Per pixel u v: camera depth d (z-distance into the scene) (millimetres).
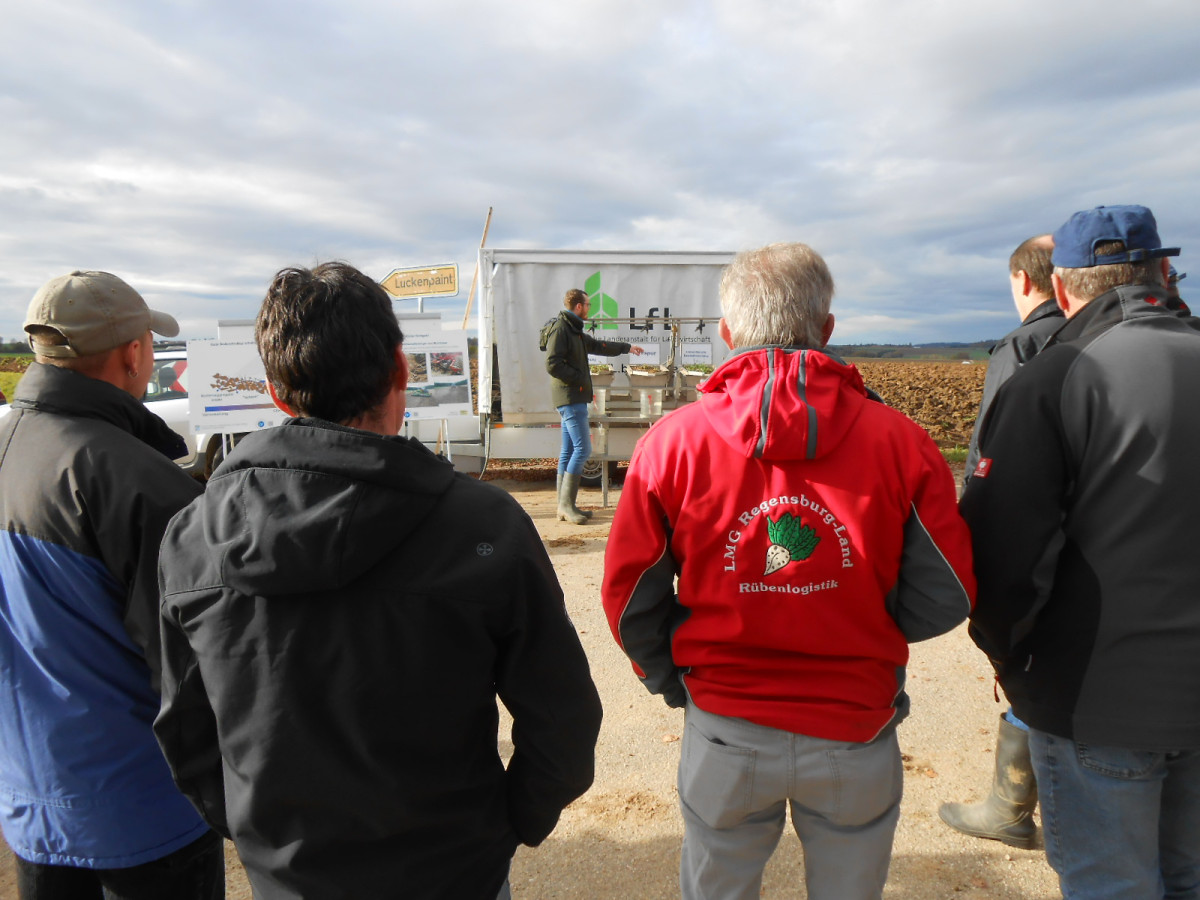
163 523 1391
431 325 6805
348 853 1059
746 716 1429
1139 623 1386
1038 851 2395
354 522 1001
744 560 1403
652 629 1553
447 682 1079
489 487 1196
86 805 1446
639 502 1494
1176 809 1573
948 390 19094
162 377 7957
